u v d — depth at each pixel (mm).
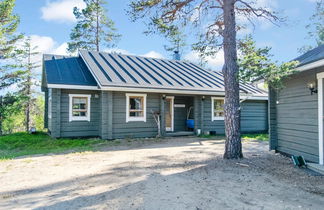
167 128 14250
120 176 4887
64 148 9078
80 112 11703
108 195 3777
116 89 10578
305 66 5352
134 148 8922
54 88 10805
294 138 6633
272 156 6879
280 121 7387
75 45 23297
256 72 5852
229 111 6438
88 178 4801
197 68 17031
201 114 13617
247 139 11742
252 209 3189
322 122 5508
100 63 13031
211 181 4430
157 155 7340
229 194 3750
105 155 7453
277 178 4648
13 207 3396
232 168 5383
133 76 12211
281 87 6266
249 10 7043
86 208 3295
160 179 4598
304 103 6211
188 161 6309
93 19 23234
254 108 15367
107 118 11109
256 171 5145
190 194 3744
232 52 6422
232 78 6375
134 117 11883
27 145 10320
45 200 3645
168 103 14359
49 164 6199
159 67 15000
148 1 6867
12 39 17250
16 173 5281
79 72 12391
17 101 17188
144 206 3297
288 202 3443
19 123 24375
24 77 17719
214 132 13898
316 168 5168
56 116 10938
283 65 5750
